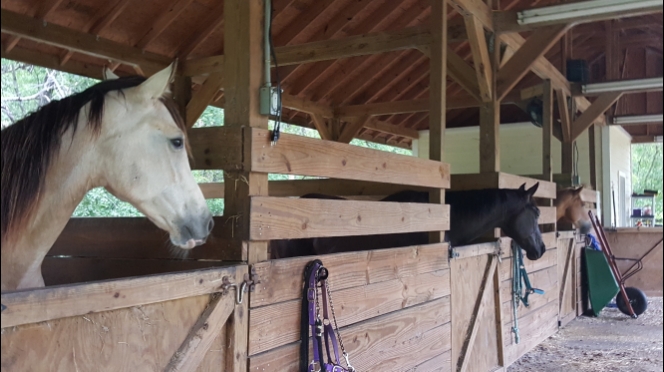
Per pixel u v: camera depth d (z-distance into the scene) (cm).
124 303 141
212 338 168
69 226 240
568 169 691
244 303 180
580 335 561
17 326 120
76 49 430
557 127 734
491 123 430
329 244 365
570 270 630
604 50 873
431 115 348
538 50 424
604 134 907
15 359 120
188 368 159
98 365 137
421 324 291
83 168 164
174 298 155
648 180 2403
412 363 281
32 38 400
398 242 353
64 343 130
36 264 166
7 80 876
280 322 196
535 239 401
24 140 157
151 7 457
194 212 172
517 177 465
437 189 327
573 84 695
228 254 185
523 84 833
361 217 242
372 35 443
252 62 191
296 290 205
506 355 419
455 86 823
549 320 551
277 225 193
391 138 1023
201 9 483
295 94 673
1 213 153
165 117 171
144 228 218
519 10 429
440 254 316
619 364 446
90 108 162
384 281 258
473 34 407
